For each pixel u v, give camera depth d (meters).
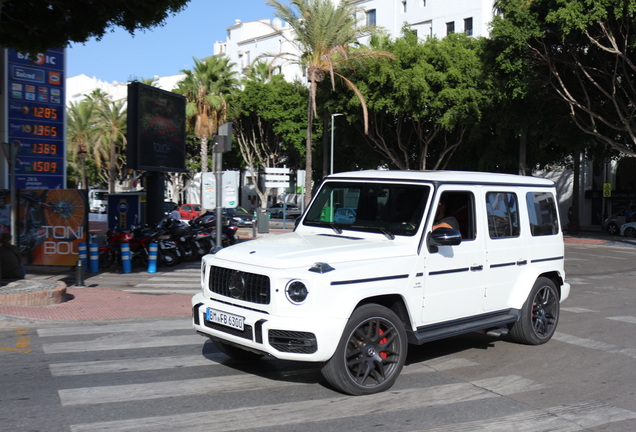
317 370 6.16
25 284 10.52
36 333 7.96
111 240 15.90
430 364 6.59
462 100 29.00
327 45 28.95
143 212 20.62
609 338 8.13
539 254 7.39
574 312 10.30
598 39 22.56
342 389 5.26
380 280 5.41
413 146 37.09
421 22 49.41
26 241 15.08
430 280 5.87
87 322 8.85
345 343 5.16
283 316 5.01
